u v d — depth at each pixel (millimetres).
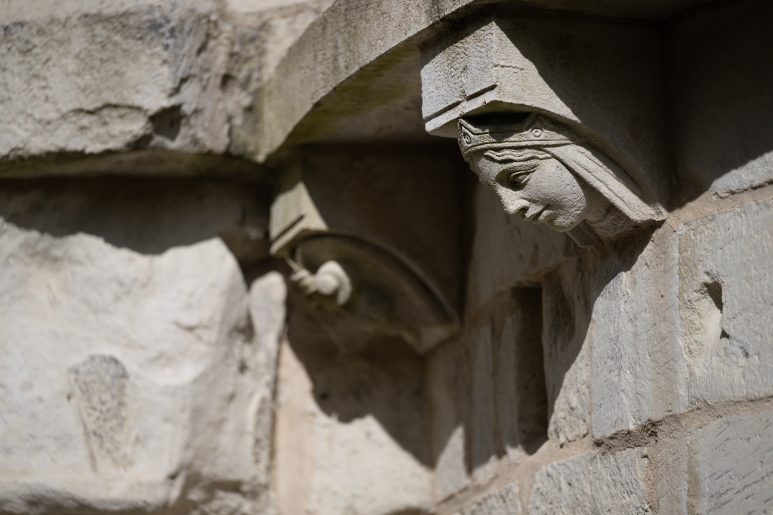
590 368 6727
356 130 7723
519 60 6199
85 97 7809
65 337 8094
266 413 8281
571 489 6766
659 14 6395
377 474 8383
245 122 7949
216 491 8094
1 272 8172
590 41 6340
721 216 6055
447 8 6266
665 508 6133
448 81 6371
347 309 8016
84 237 8164
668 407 6184
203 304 8117
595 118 6281
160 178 8172
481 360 7801
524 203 6289
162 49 7754
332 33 7188
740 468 5797
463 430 8016
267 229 8234
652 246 6383
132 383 7996
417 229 8008
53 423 8016
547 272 7199
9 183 8219
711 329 6094
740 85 6066
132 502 7895
